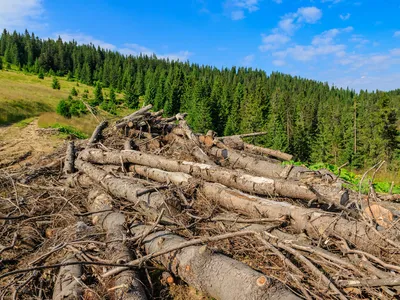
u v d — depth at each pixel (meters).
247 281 2.70
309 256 3.37
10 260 3.96
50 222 4.86
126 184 5.09
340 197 4.13
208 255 3.14
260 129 43.62
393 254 3.17
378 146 34.72
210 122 42.62
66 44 108.38
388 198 5.72
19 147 12.55
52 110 32.12
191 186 5.03
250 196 4.45
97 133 8.58
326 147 39.62
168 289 3.26
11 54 91.38
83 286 2.98
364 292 2.88
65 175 6.97
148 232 3.66
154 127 8.51
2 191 6.34
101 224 4.41
